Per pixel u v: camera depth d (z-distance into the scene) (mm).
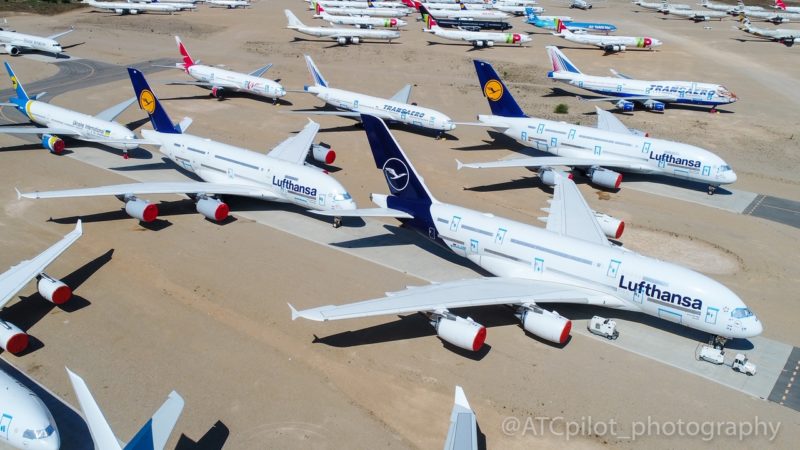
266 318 35812
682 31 154125
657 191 57812
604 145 59375
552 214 42438
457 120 77438
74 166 58938
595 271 35312
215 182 51688
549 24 146750
